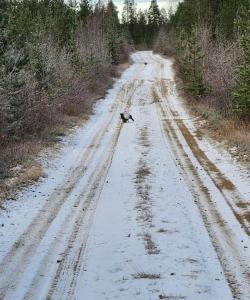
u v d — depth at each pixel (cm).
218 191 1495
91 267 938
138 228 1165
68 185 1625
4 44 2527
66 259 982
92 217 1264
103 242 1077
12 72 2406
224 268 918
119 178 1703
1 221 1230
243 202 1366
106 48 7056
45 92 2834
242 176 1672
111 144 2422
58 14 5434
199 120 3173
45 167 1873
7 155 1922
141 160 2002
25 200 1428
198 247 1032
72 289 844
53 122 2855
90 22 8381
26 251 1030
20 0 4309
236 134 2328
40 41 3312
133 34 17175
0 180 1588
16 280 886
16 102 2339
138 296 803
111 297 805
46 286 859
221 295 802
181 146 2317
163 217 1248
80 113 3475
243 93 2531
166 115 3516
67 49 4531
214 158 2019
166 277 879
